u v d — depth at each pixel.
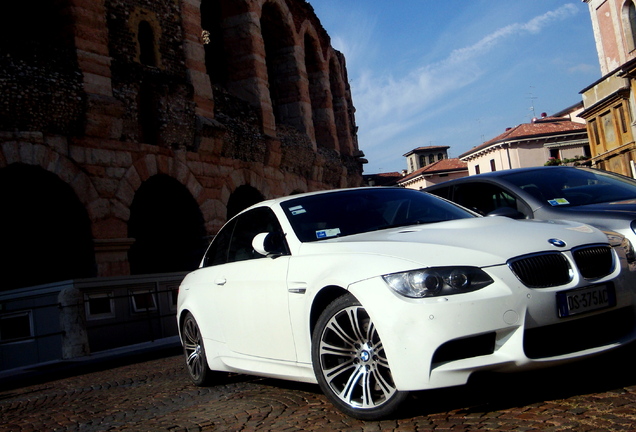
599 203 6.45
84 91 15.26
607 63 38.66
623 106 37.06
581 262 3.88
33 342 12.12
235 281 5.35
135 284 13.52
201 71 19.64
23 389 8.91
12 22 16.14
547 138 56.19
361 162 34.88
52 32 15.71
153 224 20.02
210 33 24.14
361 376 3.95
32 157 14.15
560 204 6.55
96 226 15.39
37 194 15.79
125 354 11.21
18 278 16.17
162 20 18.67
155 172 17.25
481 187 7.36
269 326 4.79
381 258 3.88
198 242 19.28
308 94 28.11
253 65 23.28
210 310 5.82
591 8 39.22
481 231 4.14
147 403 5.89
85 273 15.58
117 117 16.00
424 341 3.53
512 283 3.63
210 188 19.47
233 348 5.45
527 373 4.46
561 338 3.72
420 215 5.19
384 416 3.82
